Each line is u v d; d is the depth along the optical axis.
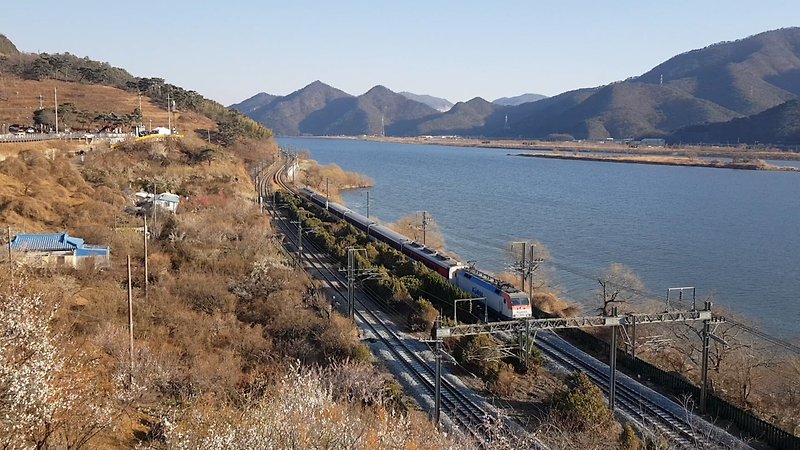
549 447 21.95
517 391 29.28
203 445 12.15
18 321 13.15
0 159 55.59
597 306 44.22
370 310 40.28
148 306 31.00
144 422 17.22
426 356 33.09
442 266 46.31
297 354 29.28
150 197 54.84
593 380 30.72
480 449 22.36
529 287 46.88
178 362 24.34
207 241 45.75
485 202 101.75
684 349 35.88
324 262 52.09
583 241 70.00
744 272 56.62
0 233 37.16
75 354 18.73
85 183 55.56
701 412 27.48
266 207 76.12
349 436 14.18
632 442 22.50
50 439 12.06
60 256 35.41
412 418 22.73
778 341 37.59
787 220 84.75
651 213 90.81
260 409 16.19
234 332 30.27
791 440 23.73
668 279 54.00
